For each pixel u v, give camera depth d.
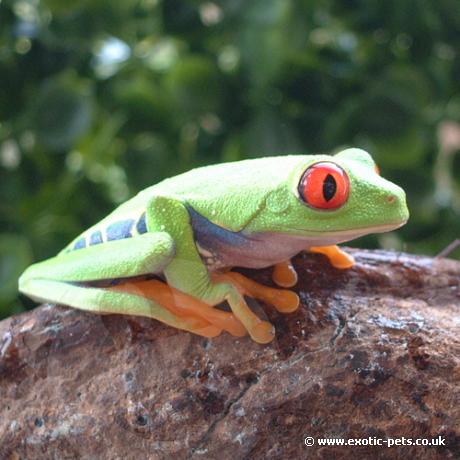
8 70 0.38
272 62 0.36
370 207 0.24
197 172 0.26
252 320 0.25
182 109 0.38
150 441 0.25
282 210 0.25
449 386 0.25
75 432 0.26
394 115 0.36
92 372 0.26
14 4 0.38
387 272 0.28
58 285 0.26
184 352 0.26
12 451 0.26
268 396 0.25
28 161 0.39
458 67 0.40
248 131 0.36
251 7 0.36
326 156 0.25
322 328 0.26
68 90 0.37
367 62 0.39
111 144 0.41
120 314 0.26
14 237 0.36
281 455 0.25
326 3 0.37
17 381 0.26
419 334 0.26
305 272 0.27
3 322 0.27
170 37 0.39
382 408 0.25
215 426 0.25
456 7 0.37
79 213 0.40
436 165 0.42
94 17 0.37
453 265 0.28
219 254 0.26
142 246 0.25
